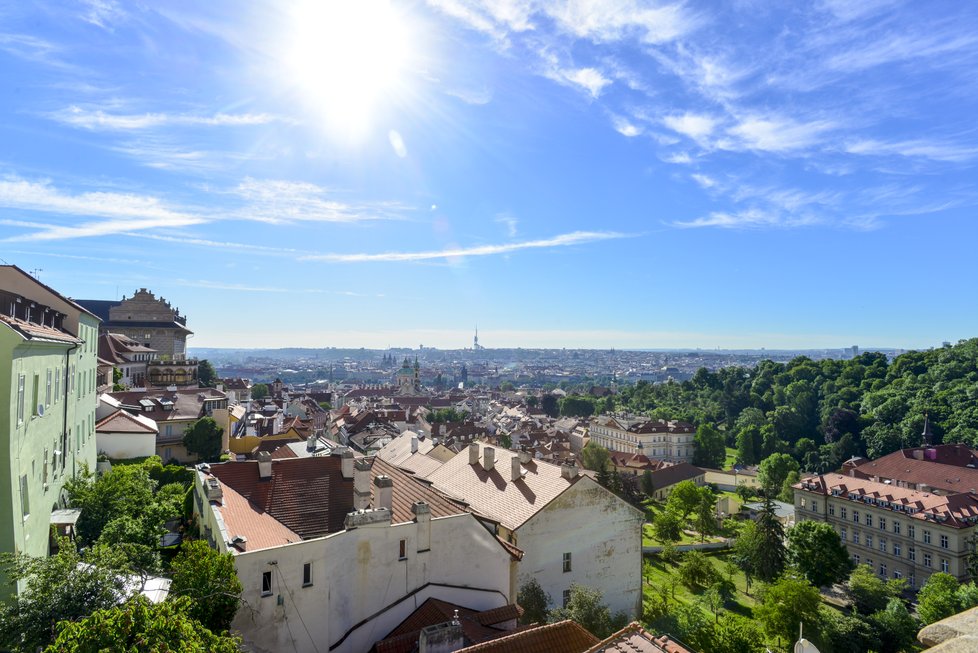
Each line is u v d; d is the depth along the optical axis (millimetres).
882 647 59562
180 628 18641
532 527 47281
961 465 110000
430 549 36469
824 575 76312
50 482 37406
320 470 42500
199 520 42562
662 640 20750
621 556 51844
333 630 32594
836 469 156875
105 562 24625
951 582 70125
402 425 165125
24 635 22297
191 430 79625
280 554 31047
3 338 28641
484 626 34875
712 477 153375
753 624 64062
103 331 140375
